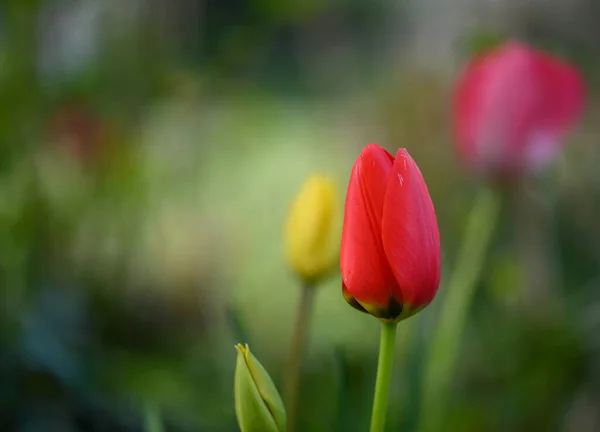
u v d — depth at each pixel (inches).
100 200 49.7
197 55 67.6
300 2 74.5
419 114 76.0
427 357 36.1
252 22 75.8
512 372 42.2
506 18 54.0
